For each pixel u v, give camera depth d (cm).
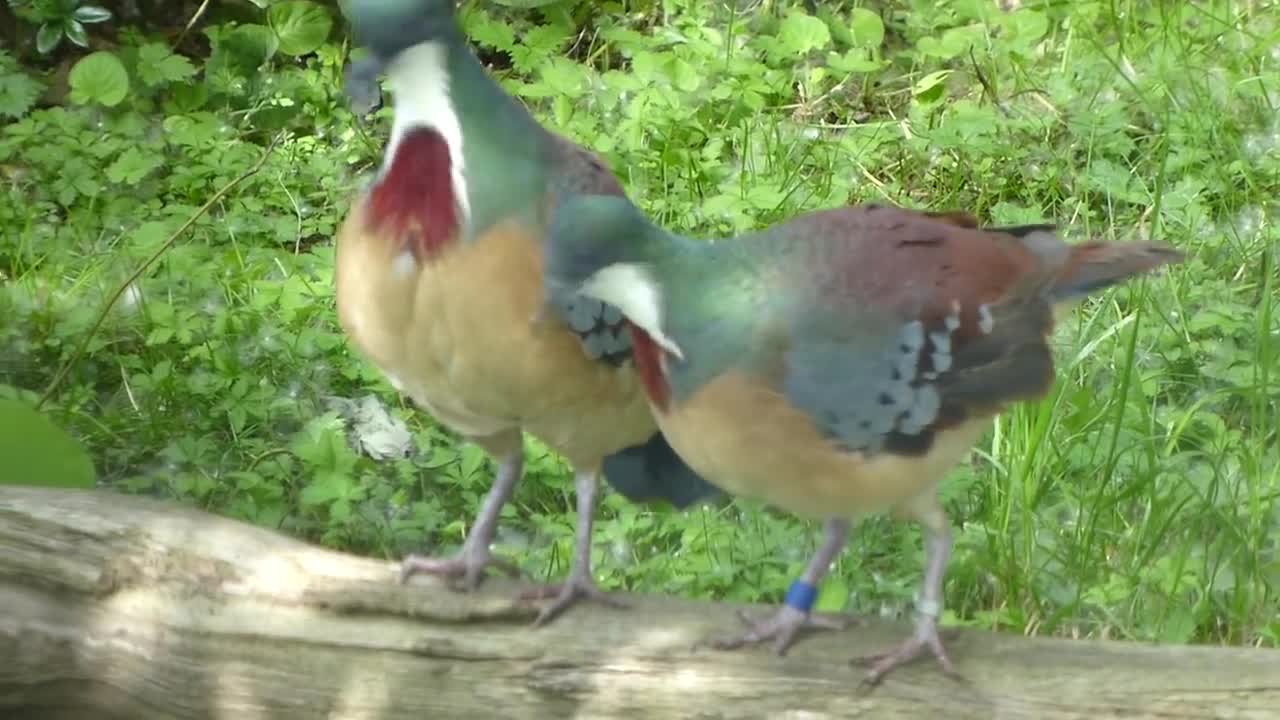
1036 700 503
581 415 534
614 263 475
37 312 872
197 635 555
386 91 1043
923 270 489
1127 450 763
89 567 565
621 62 1132
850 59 1068
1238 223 948
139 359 848
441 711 542
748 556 716
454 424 558
